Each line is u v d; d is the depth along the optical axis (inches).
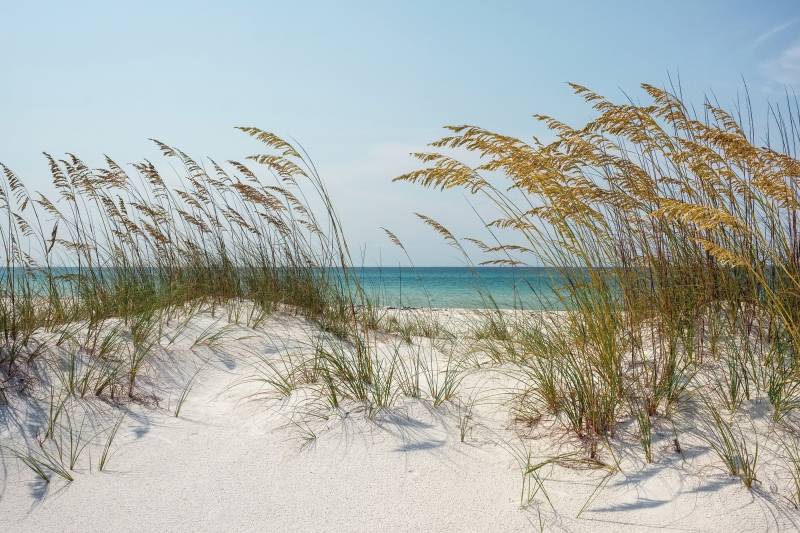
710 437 125.7
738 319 166.4
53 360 162.7
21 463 123.1
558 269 153.5
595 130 173.3
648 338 168.7
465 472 123.1
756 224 162.7
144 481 119.0
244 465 125.5
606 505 110.3
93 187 245.4
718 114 186.4
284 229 275.4
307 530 103.6
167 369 177.3
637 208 167.8
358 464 125.5
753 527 101.3
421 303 599.2
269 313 249.8
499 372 174.4
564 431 137.0
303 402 153.5
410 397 156.2
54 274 209.3
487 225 164.1
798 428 123.7
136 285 231.8
